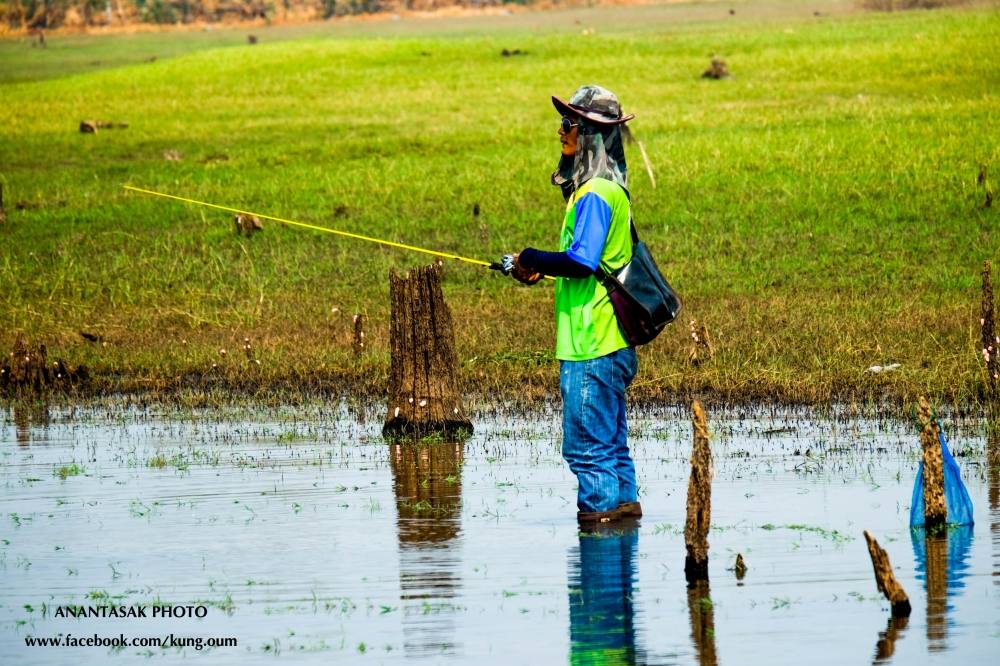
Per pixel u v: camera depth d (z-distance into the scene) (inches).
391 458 1332.4
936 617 790.5
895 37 5487.2
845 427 1414.9
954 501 999.6
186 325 2285.9
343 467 1291.8
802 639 760.3
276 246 2817.4
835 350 1807.3
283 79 5378.9
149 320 2327.8
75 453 1397.6
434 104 4635.8
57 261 2783.0
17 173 3740.2
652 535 994.7
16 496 1188.5
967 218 2704.2
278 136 4136.3
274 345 2049.7
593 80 4997.5
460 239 2824.8
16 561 970.7
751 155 3309.5
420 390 1457.9
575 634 780.0
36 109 4901.6
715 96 4498.0
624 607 826.2
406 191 3211.1
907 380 1619.1
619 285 994.7
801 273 2439.7
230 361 1940.2
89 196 3348.9
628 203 995.9
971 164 3078.2
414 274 1457.9
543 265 970.7
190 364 1937.7
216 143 4062.5
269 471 1280.8
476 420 1546.5
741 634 771.4
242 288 2541.8
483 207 3036.4
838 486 1143.6
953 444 1296.8
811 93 4434.1
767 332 1953.7
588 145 986.7
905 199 2851.9
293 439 1454.2
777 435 1387.8
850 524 1011.3
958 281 2299.5
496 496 1145.4
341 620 817.5
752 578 877.8
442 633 788.6
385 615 824.3
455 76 5270.7
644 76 5034.5
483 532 1016.9
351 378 1824.6
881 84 4512.8
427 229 2903.5
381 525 1048.2
